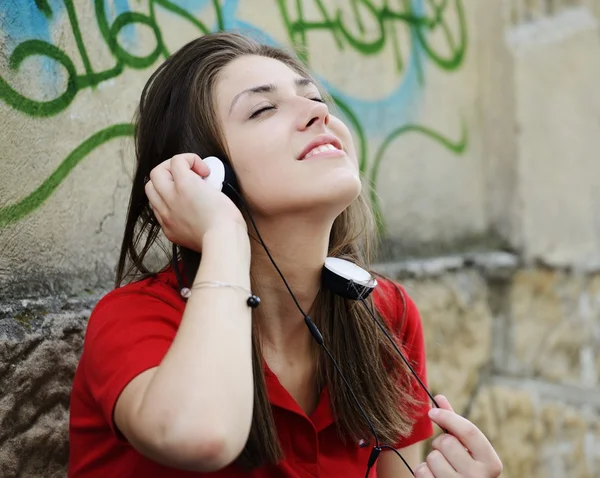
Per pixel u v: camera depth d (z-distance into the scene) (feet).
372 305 5.73
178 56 5.46
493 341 10.63
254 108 5.09
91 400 4.99
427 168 10.00
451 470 4.83
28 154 5.90
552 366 11.12
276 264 5.23
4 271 5.68
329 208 4.97
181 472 4.79
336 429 5.31
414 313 6.27
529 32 10.91
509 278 10.66
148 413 4.03
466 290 10.07
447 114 10.32
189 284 5.16
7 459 5.49
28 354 5.66
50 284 6.08
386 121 9.43
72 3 6.29
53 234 6.12
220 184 4.88
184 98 5.33
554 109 11.12
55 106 6.14
